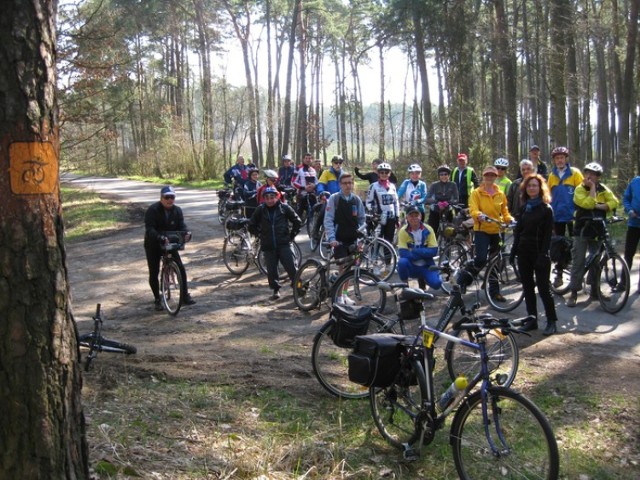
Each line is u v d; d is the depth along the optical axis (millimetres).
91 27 14289
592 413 5199
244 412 5121
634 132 17562
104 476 3631
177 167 41594
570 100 22422
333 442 4688
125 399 5117
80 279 11633
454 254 10320
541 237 7098
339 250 8594
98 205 25609
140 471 3799
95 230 18844
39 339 2764
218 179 39500
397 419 4746
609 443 4738
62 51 13977
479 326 4086
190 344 7211
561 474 4305
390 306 8430
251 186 14539
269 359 6504
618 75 29125
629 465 4445
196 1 45312
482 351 4062
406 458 4375
